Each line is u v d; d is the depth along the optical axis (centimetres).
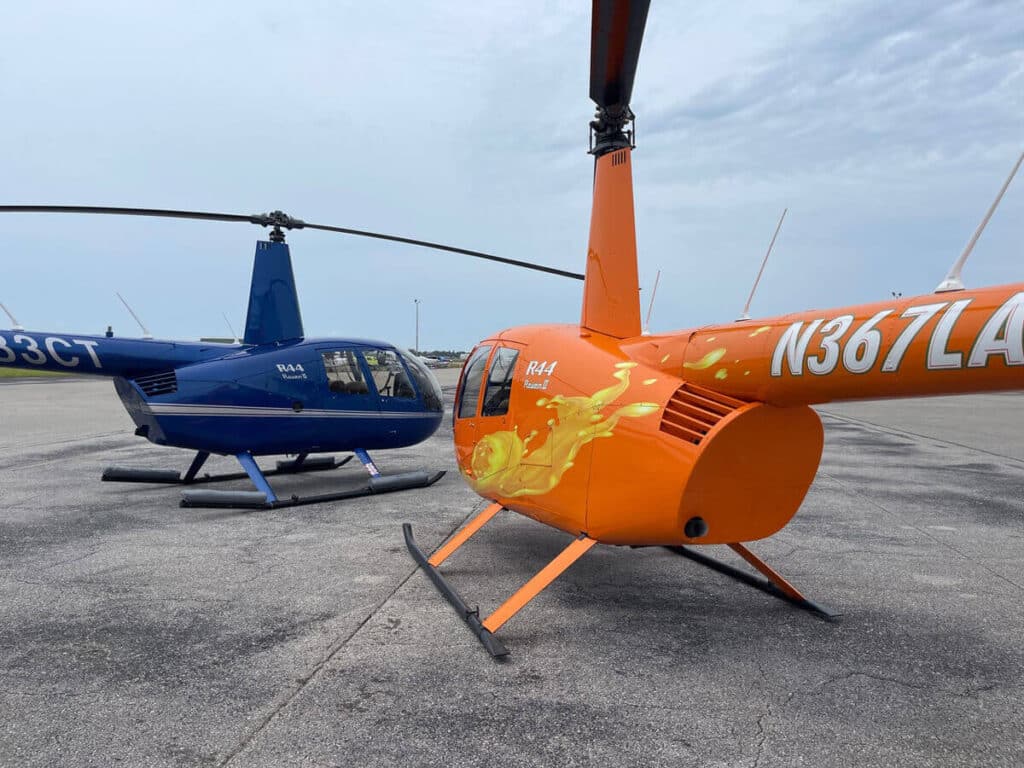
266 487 696
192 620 388
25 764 246
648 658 337
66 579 463
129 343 707
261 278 767
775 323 312
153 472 811
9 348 673
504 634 367
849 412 1984
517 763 246
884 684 310
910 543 565
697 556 504
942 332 246
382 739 262
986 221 262
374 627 376
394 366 817
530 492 416
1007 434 1402
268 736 265
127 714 282
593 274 431
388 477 777
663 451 326
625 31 304
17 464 965
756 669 325
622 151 414
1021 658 339
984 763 247
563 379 399
